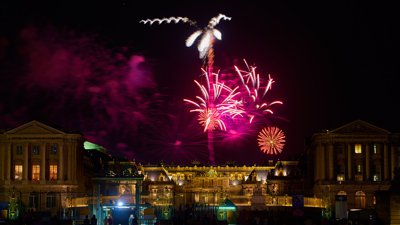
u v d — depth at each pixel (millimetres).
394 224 121938
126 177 141000
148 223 132375
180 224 121062
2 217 159000
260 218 136250
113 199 176500
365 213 134625
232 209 146875
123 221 141375
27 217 129625
